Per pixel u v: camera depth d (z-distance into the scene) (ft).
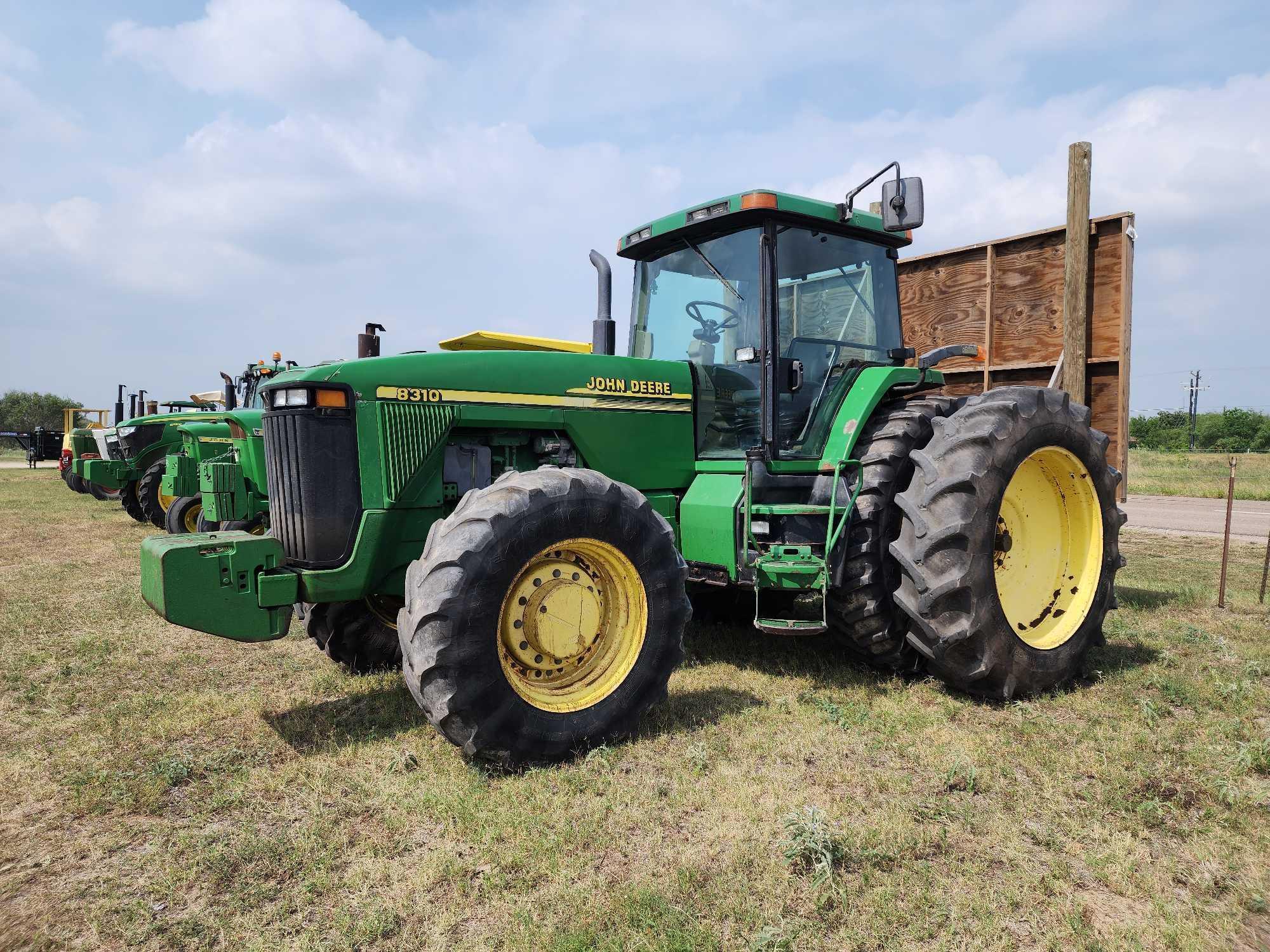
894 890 7.48
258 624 10.53
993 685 12.53
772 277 13.42
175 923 7.18
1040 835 8.50
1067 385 18.65
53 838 8.73
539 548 10.27
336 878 7.85
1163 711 12.14
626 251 16.19
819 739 11.00
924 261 22.50
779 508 12.73
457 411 12.23
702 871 7.79
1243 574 23.11
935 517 12.35
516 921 7.06
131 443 37.99
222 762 10.56
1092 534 14.19
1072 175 18.44
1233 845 8.31
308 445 11.15
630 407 13.93
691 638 16.30
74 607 19.80
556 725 10.30
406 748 10.62
